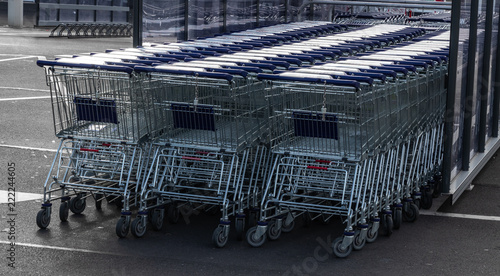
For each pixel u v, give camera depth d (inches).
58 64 247.4
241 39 344.8
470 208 304.2
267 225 244.5
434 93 299.1
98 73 247.0
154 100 249.9
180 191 274.1
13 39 1010.1
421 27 466.6
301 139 243.9
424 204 299.4
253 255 237.6
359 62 268.1
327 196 266.2
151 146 256.7
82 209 278.7
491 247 251.9
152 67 240.1
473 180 357.1
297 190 271.3
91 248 238.8
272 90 247.3
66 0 1286.9
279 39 350.6
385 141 251.1
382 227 262.1
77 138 257.1
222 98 247.3
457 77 302.2
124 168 273.7
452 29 296.2
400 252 243.8
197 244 247.6
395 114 257.0
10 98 530.6
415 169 291.3
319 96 245.6
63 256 229.8
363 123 236.4
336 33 403.9
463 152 336.5
